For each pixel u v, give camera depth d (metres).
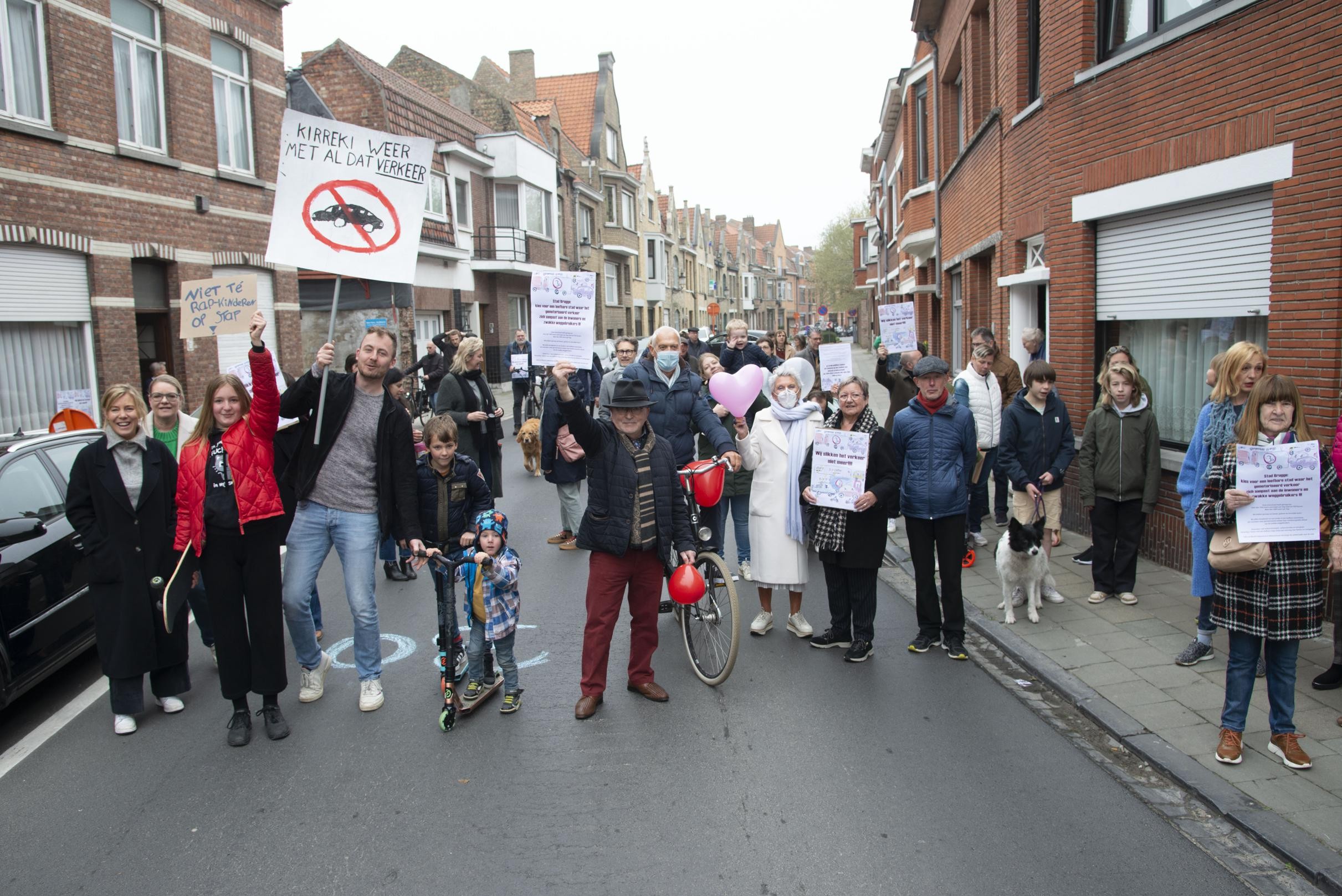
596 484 5.03
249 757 4.59
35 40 11.62
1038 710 5.04
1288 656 4.19
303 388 4.98
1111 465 6.62
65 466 6.07
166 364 13.95
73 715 5.23
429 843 3.75
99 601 4.88
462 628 6.53
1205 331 7.27
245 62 15.75
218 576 4.66
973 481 8.63
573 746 4.64
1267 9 6.18
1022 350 10.86
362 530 5.12
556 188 32.72
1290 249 6.11
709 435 6.16
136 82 13.30
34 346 11.74
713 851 3.64
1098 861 3.54
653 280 50.75
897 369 9.92
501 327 29.72
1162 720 4.74
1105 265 8.34
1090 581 7.32
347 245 5.24
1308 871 3.43
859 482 5.60
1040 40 9.35
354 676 5.71
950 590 5.88
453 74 30.09
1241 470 4.10
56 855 3.73
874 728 4.80
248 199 15.57
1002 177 11.32
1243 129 6.45
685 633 5.82
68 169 11.91
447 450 5.21
